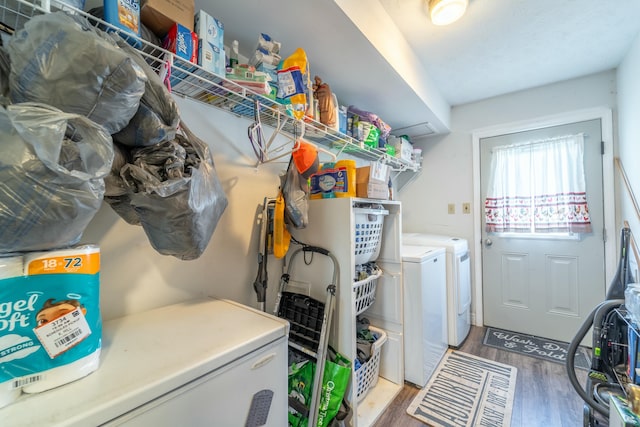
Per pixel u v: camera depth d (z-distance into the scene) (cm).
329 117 158
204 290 133
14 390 53
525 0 150
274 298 166
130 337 83
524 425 148
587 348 228
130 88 60
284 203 144
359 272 165
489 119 279
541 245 255
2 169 46
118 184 72
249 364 80
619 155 219
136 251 110
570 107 239
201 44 99
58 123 50
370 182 159
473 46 192
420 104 224
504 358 217
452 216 302
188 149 82
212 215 88
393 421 152
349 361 138
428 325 189
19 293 53
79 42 54
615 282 149
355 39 142
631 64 189
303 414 129
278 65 132
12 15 73
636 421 86
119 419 54
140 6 85
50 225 51
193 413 67
